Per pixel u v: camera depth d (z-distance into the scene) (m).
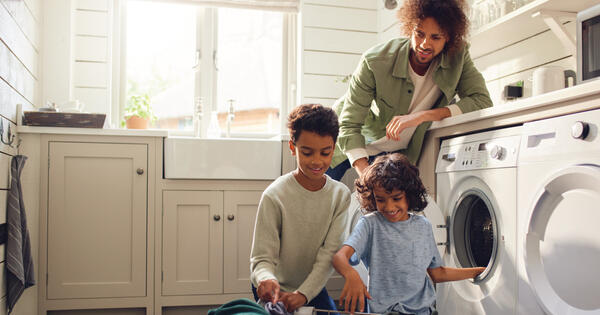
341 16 3.42
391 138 1.90
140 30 3.34
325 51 3.39
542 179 1.49
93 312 2.61
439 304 1.97
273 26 3.48
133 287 2.60
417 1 1.77
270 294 1.24
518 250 1.58
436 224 1.88
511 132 1.67
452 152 1.95
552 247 1.48
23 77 2.53
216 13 3.40
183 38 3.39
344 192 1.52
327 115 1.32
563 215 1.44
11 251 2.14
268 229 1.44
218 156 2.69
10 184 2.29
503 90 2.26
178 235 2.65
